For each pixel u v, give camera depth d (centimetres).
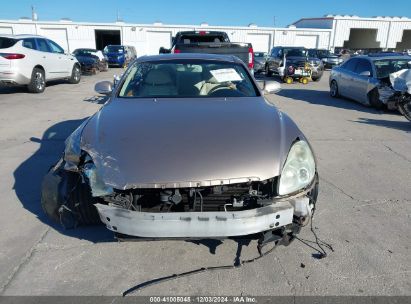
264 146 249
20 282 241
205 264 262
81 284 240
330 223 321
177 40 1058
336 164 482
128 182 226
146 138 256
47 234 299
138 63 403
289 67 1593
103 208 232
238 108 311
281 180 238
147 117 288
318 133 655
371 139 614
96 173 238
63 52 1316
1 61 1013
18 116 771
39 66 1127
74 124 700
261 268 257
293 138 267
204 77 379
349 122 755
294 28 3884
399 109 770
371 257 271
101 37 3806
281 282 243
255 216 226
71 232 302
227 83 373
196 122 278
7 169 449
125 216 225
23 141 578
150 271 254
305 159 252
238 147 246
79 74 1458
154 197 245
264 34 3853
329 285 240
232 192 245
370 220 327
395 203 363
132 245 285
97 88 392
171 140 253
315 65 1675
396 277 248
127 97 349
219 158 237
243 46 872
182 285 240
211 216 223
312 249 280
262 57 2397
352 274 251
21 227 310
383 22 4109
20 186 396
